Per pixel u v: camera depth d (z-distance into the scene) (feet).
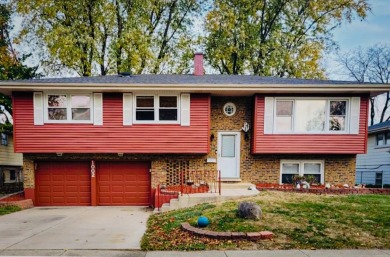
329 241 18.42
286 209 24.84
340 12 72.74
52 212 34.58
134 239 20.80
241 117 42.11
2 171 65.77
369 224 21.30
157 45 74.59
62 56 60.90
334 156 40.96
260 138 39.70
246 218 22.24
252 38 75.66
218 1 74.38
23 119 38.47
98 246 18.94
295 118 39.73
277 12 76.43
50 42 62.18
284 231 19.85
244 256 16.19
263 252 16.79
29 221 28.50
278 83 39.04
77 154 39.96
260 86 38.06
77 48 62.03
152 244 18.97
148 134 39.40
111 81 39.99
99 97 38.96
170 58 74.79
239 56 75.61
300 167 41.34
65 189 40.42
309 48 72.28
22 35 66.18
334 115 39.88
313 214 23.44
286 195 31.37
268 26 78.89
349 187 38.96
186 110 39.52
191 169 41.09
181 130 39.58
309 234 19.47
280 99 39.86
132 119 39.24
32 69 63.87
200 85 37.81
